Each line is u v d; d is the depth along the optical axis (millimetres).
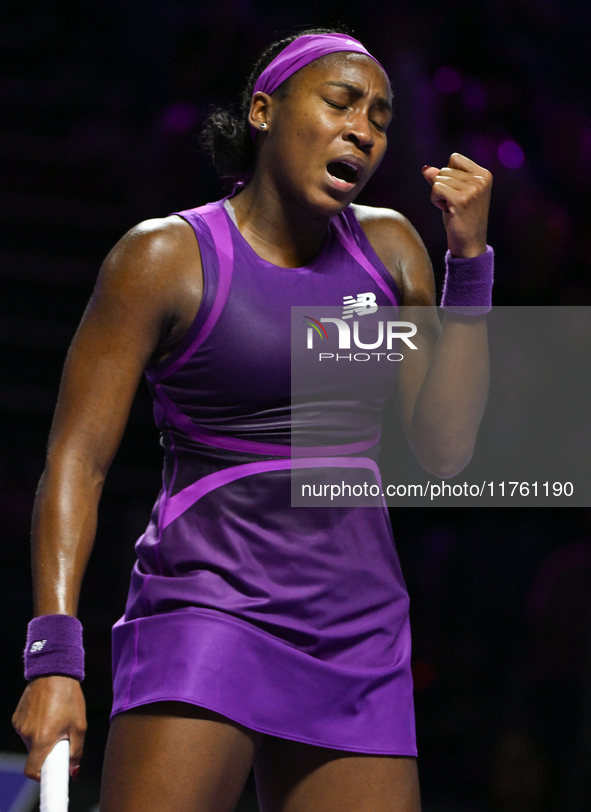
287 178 6465
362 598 6492
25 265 25797
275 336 6371
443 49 25172
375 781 6254
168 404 6578
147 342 6297
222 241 6473
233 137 7004
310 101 6371
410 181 22703
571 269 22406
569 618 16344
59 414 6273
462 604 19844
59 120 28781
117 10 29375
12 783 11141
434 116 23766
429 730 17766
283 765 6363
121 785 5859
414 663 18688
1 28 30672
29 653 5797
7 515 21828
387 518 6812
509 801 14961
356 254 6848
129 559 20922
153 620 6195
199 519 6395
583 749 14875
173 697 5844
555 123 24453
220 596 6184
